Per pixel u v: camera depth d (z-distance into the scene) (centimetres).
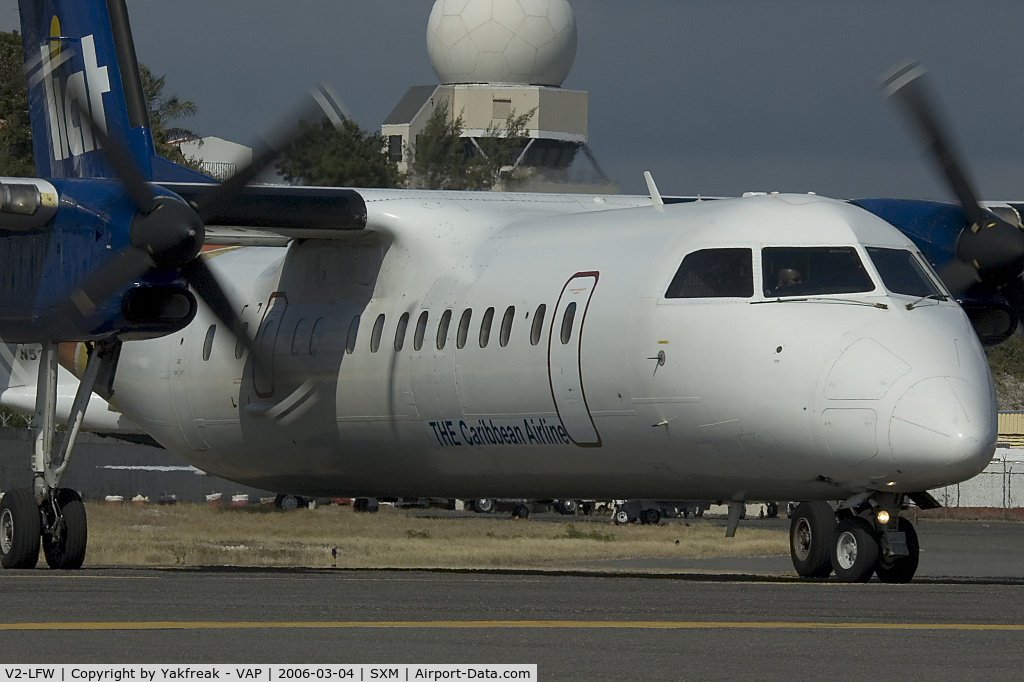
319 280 6719
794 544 5412
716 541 13188
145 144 7012
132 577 5003
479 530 13412
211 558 8812
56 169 7444
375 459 6481
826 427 4762
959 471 4591
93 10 7194
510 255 5938
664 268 5256
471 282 5978
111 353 6225
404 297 6250
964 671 2536
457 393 5888
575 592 4147
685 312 5125
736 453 5034
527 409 5622
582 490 5747
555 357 5478
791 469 4928
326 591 4138
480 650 2741
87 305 5572
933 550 11650
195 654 2648
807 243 5125
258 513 13738
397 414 6200
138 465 16488
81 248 5606
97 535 10462
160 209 5469
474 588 4294
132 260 5516
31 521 6156
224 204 5912
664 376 5128
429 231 6262
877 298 4972
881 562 5009
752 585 4578
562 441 5547
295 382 6656
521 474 5878
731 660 2647
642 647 2812
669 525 16975
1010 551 11469
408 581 4688
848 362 4772
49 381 6184
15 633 2958
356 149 17912
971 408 4628
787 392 4847
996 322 6088
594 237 5706
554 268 5684
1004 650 2809
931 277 5197
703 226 5309
